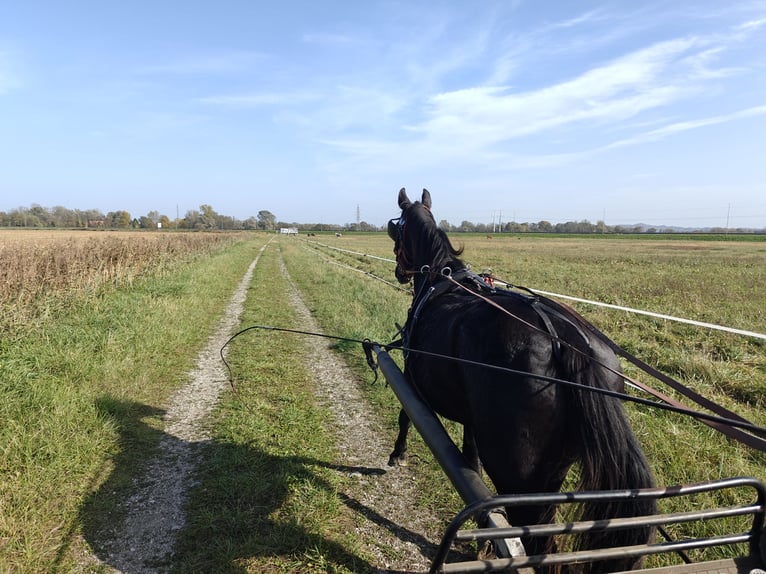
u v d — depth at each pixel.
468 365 2.47
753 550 1.84
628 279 19.09
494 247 54.09
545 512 2.23
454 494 4.01
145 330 8.30
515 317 2.42
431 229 3.73
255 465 4.34
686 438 4.46
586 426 2.06
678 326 9.81
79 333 7.27
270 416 5.56
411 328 3.41
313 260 29.48
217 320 11.08
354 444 4.93
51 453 4.10
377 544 3.39
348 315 11.02
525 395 2.18
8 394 4.81
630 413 5.15
